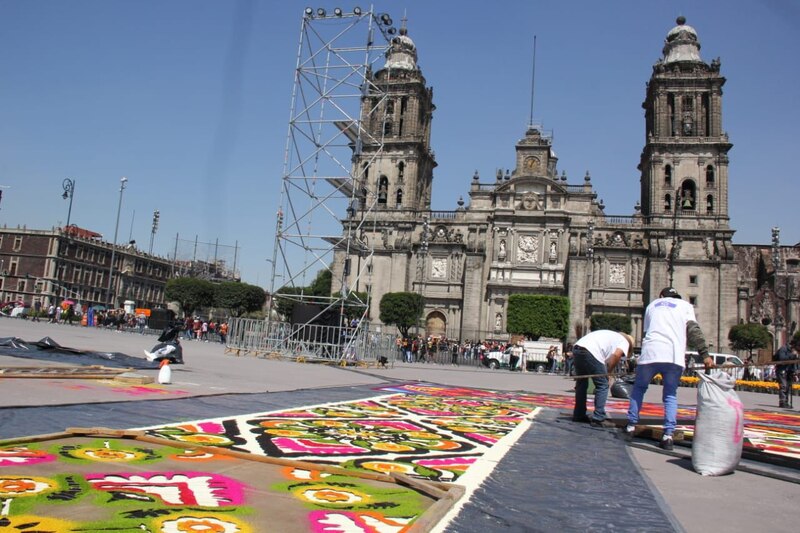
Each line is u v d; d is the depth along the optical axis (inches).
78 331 1686.8
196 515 186.5
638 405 442.9
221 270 4269.2
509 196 3356.3
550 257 3248.0
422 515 198.7
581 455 361.1
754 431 577.6
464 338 3186.5
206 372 740.7
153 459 256.1
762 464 359.9
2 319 2165.4
